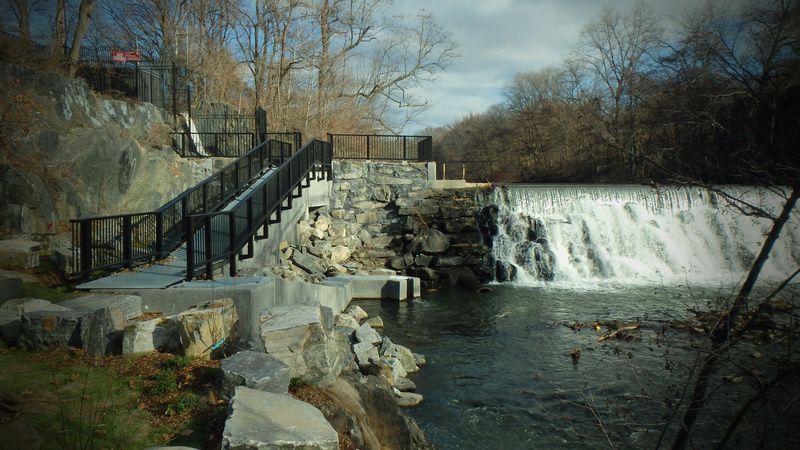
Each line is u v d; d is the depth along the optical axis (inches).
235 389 198.1
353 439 221.5
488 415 356.2
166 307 328.5
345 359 301.3
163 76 862.5
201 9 1330.0
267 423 174.6
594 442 319.6
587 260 874.1
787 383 215.3
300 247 698.2
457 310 639.8
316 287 486.0
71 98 549.6
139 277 367.6
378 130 1685.5
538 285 803.4
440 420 349.1
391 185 890.7
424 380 416.2
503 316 607.2
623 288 770.8
